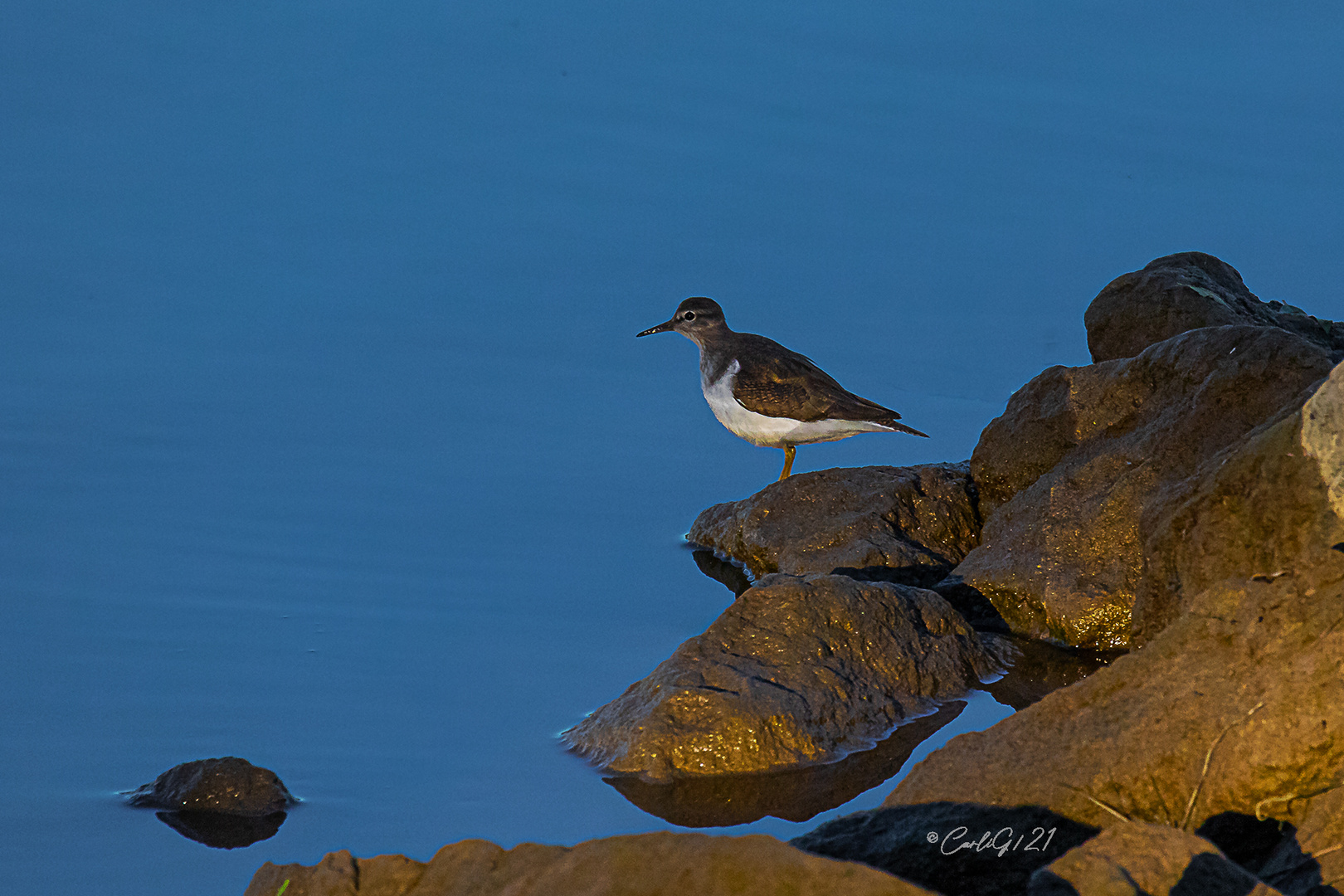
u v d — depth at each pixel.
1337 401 10.37
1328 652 8.60
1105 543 13.67
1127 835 7.35
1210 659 9.04
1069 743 9.09
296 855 10.13
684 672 11.81
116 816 10.57
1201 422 13.41
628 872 6.59
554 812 10.70
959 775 9.22
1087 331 17.22
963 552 15.67
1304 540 10.48
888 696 12.03
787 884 6.40
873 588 12.70
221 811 10.63
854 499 15.88
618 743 11.44
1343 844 8.05
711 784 11.04
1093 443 14.59
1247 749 8.56
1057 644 13.48
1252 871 8.39
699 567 15.67
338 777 11.18
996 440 15.54
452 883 7.18
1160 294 16.61
